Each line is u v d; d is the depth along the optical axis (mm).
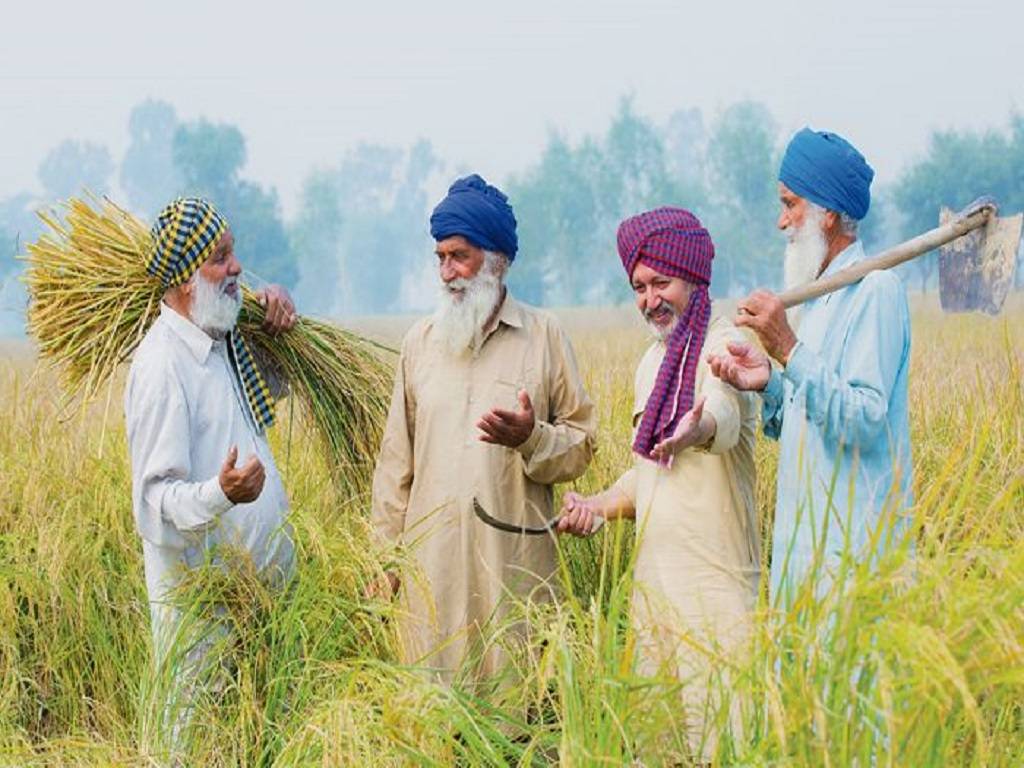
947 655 3480
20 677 6023
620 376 9500
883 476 4883
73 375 6336
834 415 4867
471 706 4617
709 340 5422
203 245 5707
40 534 6523
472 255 5883
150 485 5594
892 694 3594
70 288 6121
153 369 5633
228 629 5664
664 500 5422
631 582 4773
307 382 6617
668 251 5387
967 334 14562
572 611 4559
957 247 5211
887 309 4992
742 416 5406
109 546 6863
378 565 5441
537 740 4387
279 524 5844
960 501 4109
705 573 5336
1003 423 7363
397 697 4465
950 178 127438
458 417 5996
